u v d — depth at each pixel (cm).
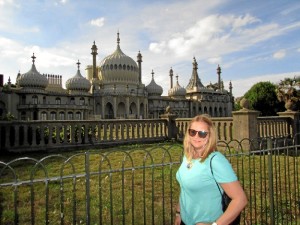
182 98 10388
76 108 7475
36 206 605
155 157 1198
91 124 1538
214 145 326
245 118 1363
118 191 711
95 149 1462
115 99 8225
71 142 1455
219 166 308
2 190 700
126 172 904
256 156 1148
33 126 1349
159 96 9744
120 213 579
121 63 9050
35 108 6856
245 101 1377
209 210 313
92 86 8519
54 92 7638
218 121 1550
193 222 324
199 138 325
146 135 1889
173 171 903
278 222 569
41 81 7344
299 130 1745
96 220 545
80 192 700
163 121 1875
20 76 7469
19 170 930
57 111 7162
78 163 1068
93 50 9200
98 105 8381
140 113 8894
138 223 538
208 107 10781
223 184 305
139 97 8706
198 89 10725
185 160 339
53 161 1093
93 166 1018
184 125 1814
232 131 1483
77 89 8106
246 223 558
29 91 7050
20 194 677
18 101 7094
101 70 9206
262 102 7006
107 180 809
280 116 1719
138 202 641
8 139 1285
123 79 9031
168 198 670
